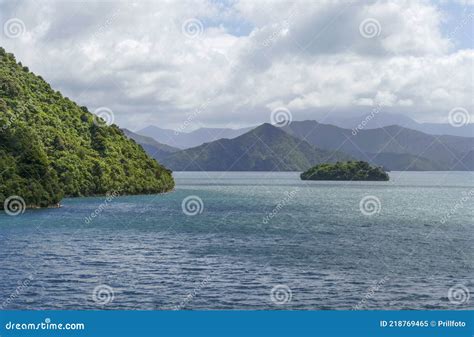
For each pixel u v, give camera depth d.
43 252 72.69
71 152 185.00
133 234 92.31
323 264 64.12
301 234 93.81
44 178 140.88
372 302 46.78
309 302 46.47
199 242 82.94
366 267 62.41
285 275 57.31
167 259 67.31
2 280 54.44
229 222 113.00
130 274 57.72
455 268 62.22
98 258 67.94
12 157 136.50
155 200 176.88
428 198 197.00
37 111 192.50
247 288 51.41
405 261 66.50
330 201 179.62
